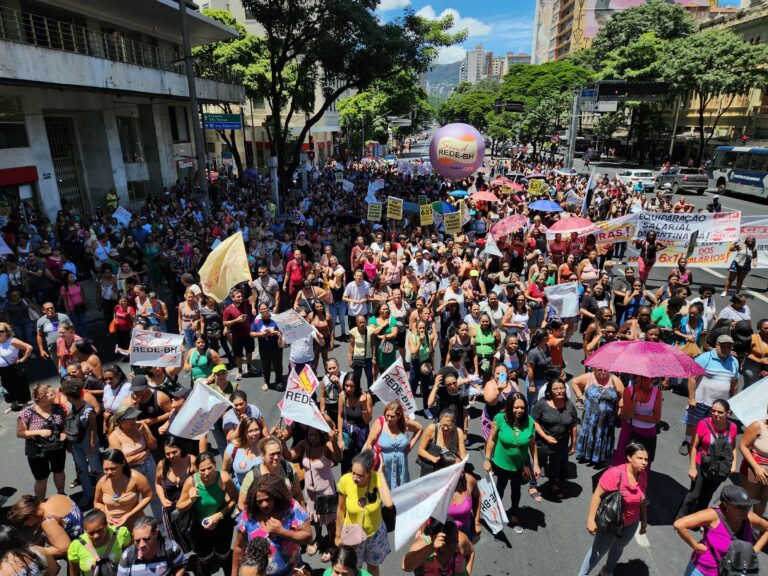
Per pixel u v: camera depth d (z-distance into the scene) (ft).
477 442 26.30
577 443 24.82
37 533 15.61
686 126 187.73
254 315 34.96
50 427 20.68
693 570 14.93
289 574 14.70
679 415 29.66
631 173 138.00
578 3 343.05
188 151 110.11
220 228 59.31
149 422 21.29
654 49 185.26
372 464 15.84
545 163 192.03
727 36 145.69
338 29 97.25
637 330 30.42
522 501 22.22
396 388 20.89
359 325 28.94
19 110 63.36
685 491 22.95
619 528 16.16
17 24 55.77
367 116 229.45
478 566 18.65
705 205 106.63
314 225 67.97
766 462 18.99
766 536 15.39
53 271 42.78
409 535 14.05
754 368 27.07
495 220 73.56
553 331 28.60
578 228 48.44
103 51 73.61
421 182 109.91
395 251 48.29
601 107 165.99
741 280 49.47
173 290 46.34
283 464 16.57
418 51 104.37
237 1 172.24
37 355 37.63
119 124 88.79
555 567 18.62
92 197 82.64
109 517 16.67
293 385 18.67
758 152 110.11
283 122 184.24
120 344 35.37
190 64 58.03
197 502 15.96
